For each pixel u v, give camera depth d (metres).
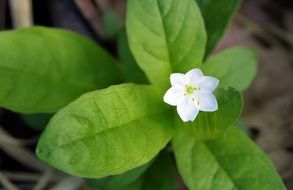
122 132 0.08
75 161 0.07
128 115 0.08
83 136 0.07
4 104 0.09
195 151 0.09
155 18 0.09
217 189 0.09
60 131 0.07
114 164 0.08
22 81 0.09
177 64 0.09
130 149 0.08
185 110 0.08
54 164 0.07
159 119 0.09
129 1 0.09
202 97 0.08
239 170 0.09
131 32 0.09
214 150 0.09
